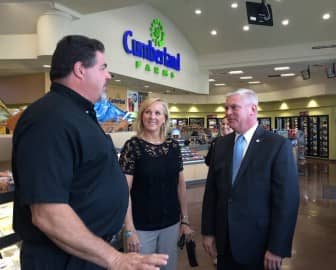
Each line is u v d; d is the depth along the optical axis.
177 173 2.39
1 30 6.61
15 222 1.16
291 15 10.04
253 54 12.48
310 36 11.15
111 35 8.38
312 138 17.23
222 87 20.05
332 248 4.36
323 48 11.37
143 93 12.98
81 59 1.14
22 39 6.64
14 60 6.80
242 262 2.05
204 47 12.80
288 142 2.10
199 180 9.70
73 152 1.07
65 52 1.15
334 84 14.91
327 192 8.07
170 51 11.40
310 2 9.36
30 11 6.26
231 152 2.22
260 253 2.06
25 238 1.12
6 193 1.77
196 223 5.54
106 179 1.16
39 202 0.98
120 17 8.74
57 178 1.01
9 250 2.07
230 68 13.09
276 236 1.97
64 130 1.05
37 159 1.00
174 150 2.37
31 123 1.05
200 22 11.26
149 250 2.26
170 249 2.32
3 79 8.73
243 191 2.07
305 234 4.93
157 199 2.24
